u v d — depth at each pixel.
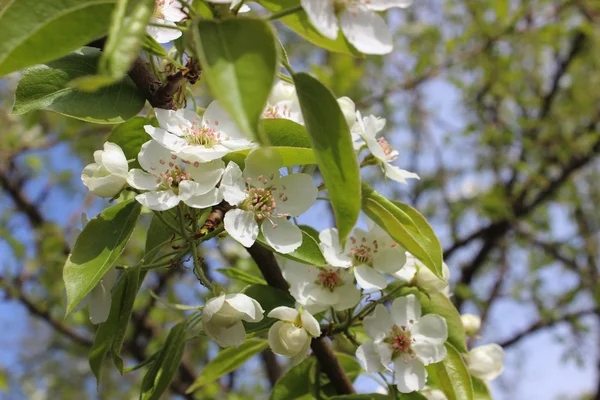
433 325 0.43
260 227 0.39
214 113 0.40
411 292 0.45
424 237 0.42
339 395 0.45
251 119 0.31
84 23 0.33
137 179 0.39
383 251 0.43
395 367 0.43
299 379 0.47
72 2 0.33
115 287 0.40
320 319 0.44
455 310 0.44
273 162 0.39
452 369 0.43
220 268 0.48
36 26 0.33
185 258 0.41
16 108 0.40
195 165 0.39
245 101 0.31
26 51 0.33
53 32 0.33
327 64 1.07
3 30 0.33
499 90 1.18
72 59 0.41
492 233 1.17
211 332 0.39
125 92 0.41
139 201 0.38
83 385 1.55
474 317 0.49
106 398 1.18
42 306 0.97
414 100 1.21
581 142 1.26
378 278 0.42
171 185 0.39
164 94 0.40
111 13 0.33
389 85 1.11
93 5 0.33
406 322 0.43
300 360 0.40
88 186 0.39
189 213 0.40
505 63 1.10
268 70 0.32
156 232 0.44
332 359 0.45
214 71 0.31
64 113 0.40
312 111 0.35
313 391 0.47
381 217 0.40
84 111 0.40
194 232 0.39
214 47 0.32
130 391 1.16
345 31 0.36
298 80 0.35
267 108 0.43
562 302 1.18
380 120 0.43
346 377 0.46
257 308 0.39
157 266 0.40
